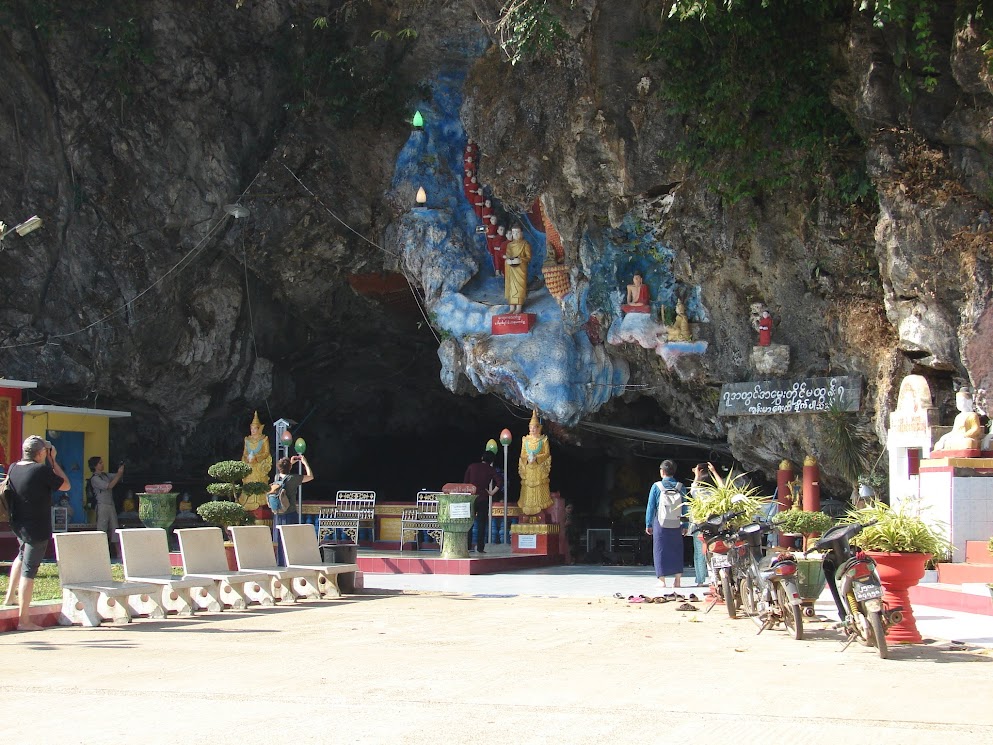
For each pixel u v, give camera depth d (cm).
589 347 2334
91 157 2492
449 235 2517
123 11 2452
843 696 716
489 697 714
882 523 955
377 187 2633
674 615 1185
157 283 2570
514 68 2216
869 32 1730
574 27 2033
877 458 1958
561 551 2123
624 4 2017
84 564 1141
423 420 3303
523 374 2316
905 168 1725
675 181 2064
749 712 663
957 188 1680
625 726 623
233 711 671
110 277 2536
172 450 2825
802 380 2017
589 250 2236
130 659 885
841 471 1977
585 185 2162
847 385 1955
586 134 2108
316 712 667
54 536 1120
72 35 2428
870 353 1920
